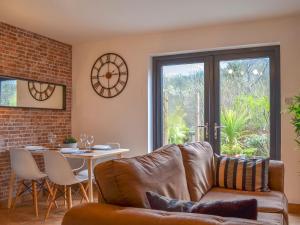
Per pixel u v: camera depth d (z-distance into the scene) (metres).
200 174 2.78
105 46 5.11
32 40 4.61
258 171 2.95
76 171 4.38
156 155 2.20
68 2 3.46
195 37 4.48
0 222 3.37
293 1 3.45
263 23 4.09
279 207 2.39
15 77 4.30
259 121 4.31
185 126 4.75
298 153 3.86
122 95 4.97
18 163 3.77
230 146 4.46
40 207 3.96
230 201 1.47
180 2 3.47
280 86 4.02
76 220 1.54
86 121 5.24
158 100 4.89
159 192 1.91
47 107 4.85
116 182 1.69
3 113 4.14
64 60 5.22
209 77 4.57
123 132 4.95
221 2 3.48
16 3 3.47
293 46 3.92
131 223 1.42
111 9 3.69
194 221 1.32
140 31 4.62
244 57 4.36
